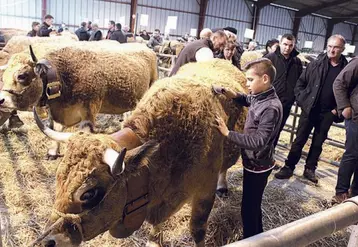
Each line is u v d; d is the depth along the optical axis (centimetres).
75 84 413
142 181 207
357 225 156
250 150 250
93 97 431
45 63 386
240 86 319
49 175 416
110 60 462
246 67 249
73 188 178
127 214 206
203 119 246
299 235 123
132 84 485
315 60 435
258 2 2836
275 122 241
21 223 320
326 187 466
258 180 271
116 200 194
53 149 459
